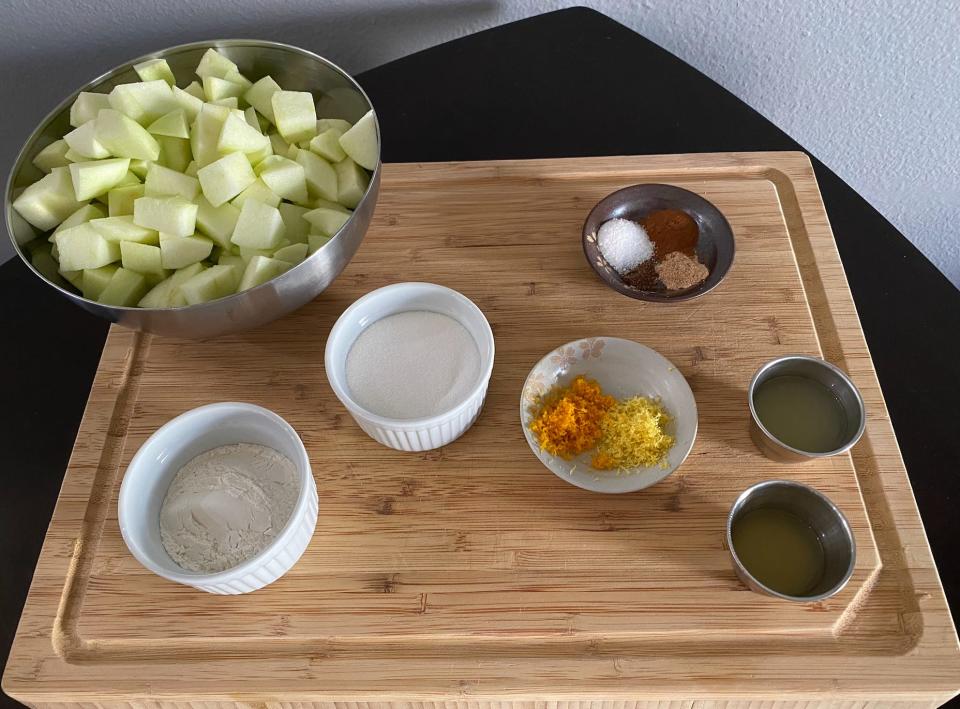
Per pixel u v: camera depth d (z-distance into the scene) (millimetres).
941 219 1956
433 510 1013
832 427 1024
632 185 1297
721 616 932
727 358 1117
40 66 1604
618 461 1017
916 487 1103
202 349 1157
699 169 1319
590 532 989
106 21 1521
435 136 1429
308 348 1152
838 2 1466
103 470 1079
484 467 1044
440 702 943
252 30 1565
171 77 1146
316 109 1222
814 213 1268
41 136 1100
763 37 1559
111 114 1014
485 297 1188
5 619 1032
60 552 1009
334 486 1035
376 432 1006
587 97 1461
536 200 1294
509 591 955
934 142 1749
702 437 1054
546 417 1029
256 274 989
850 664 908
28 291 1301
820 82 1638
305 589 965
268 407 1102
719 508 1000
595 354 1094
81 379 1208
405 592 958
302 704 954
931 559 968
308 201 1108
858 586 954
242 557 925
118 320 972
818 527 952
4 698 1059
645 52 1507
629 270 1186
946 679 895
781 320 1148
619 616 936
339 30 1582
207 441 1010
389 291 1068
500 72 1499
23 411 1181
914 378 1194
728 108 1440
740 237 1233
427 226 1267
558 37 1532
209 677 922
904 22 1489
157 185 1034
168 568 894
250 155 1058
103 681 924
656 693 902
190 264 1038
